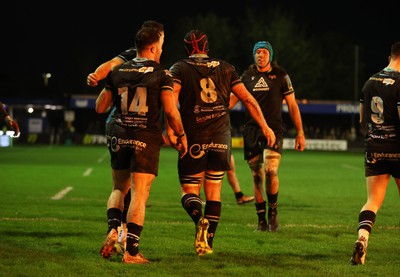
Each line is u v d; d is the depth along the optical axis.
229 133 24.36
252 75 31.41
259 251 25.80
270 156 31.06
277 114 31.19
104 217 35.66
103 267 21.94
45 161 91.81
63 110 192.12
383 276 21.36
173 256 24.30
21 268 21.61
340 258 24.50
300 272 21.70
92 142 169.38
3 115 28.47
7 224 32.00
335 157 121.38
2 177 64.50
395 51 23.97
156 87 22.39
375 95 23.78
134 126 22.45
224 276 20.92
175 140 22.77
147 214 37.62
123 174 23.30
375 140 23.86
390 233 31.14
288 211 40.59
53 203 42.50
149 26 23.17
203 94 23.95
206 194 24.62
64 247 25.83
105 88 23.38
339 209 42.03
